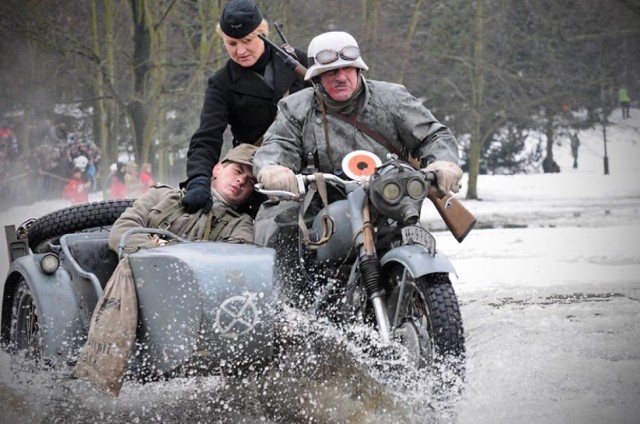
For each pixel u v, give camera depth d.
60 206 77.44
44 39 61.25
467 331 17.27
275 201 13.48
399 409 11.65
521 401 12.64
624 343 16.19
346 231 12.64
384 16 75.69
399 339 12.06
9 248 15.05
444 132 13.33
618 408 12.38
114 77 65.88
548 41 82.00
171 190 14.27
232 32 15.55
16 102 79.38
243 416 12.13
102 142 75.50
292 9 67.69
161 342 11.86
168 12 64.12
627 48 87.62
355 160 12.96
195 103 72.50
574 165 115.25
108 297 12.17
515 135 111.44
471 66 82.31
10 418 12.23
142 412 12.37
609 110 106.12
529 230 41.72
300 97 13.57
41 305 13.11
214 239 13.88
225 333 11.55
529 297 21.77
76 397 12.70
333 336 12.10
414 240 12.05
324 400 11.88
